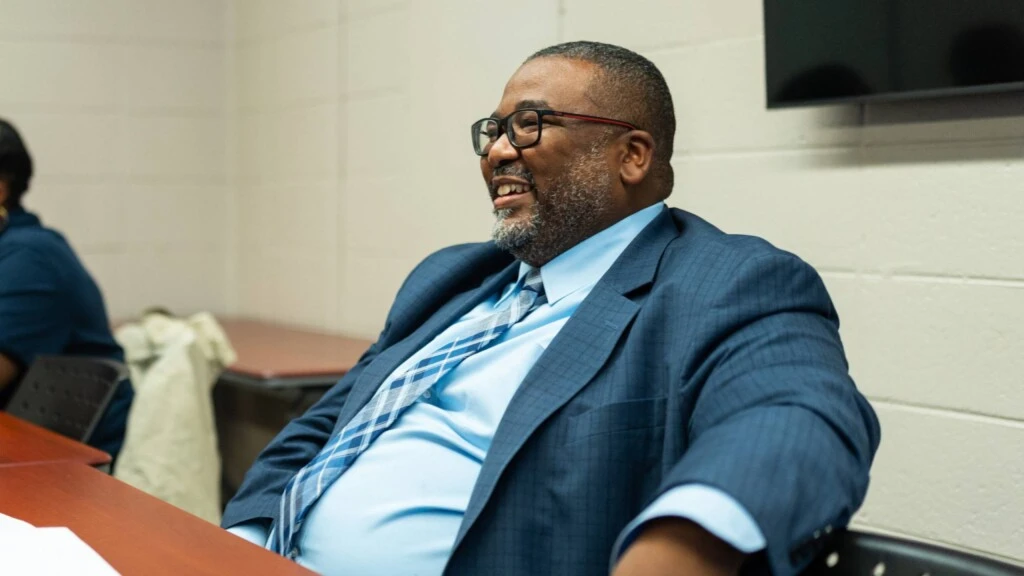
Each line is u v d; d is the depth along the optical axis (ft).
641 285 7.13
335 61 20.54
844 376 5.79
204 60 24.22
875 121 11.34
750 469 4.92
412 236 18.56
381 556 7.16
